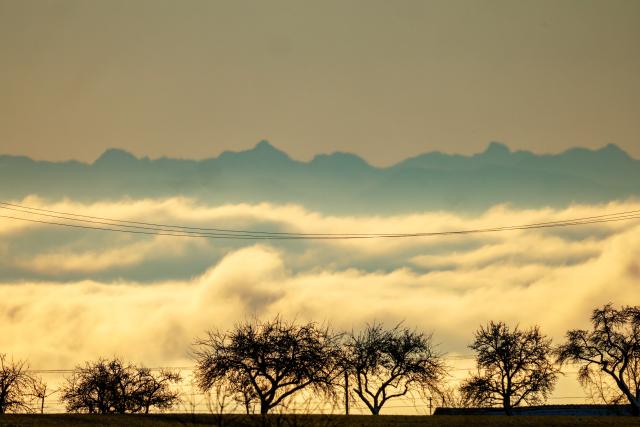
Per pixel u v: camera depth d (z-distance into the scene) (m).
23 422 180.12
